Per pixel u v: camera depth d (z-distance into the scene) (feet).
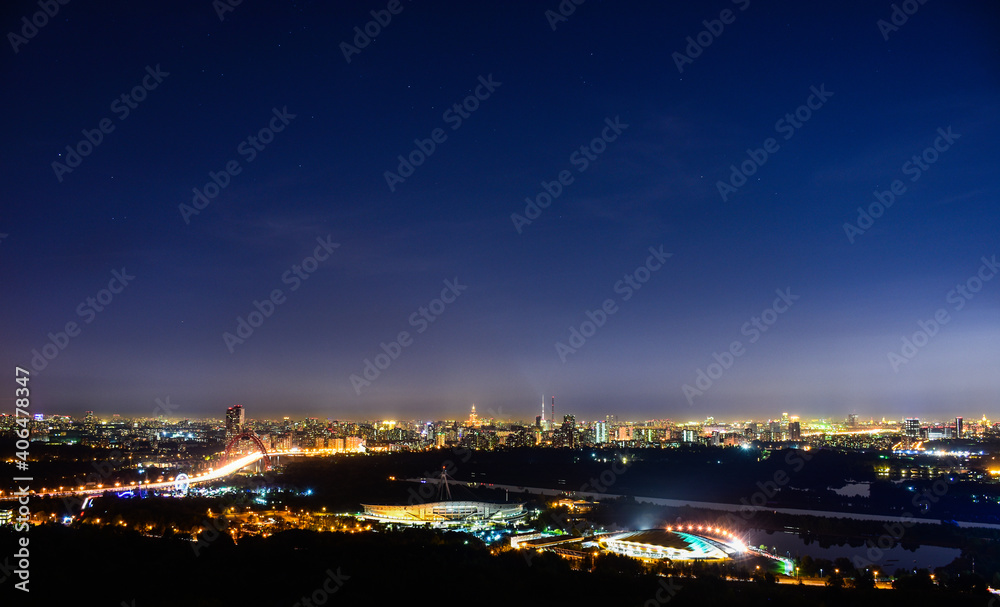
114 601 508.12
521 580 610.24
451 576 602.03
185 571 586.04
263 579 575.79
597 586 598.34
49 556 595.06
